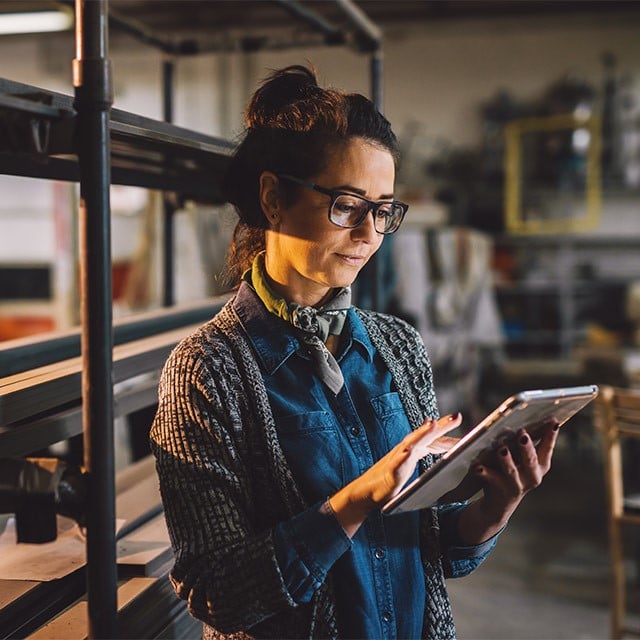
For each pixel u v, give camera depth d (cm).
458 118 823
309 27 240
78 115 104
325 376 118
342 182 110
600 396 291
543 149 792
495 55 812
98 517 108
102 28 104
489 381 714
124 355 155
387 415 121
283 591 103
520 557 408
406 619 118
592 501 497
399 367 127
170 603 134
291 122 113
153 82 844
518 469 112
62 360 159
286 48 249
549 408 106
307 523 105
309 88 116
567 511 478
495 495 117
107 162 106
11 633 114
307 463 114
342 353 122
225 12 782
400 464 99
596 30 794
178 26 801
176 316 209
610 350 655
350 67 827
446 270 616
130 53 841
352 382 122
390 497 102
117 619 111
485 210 804
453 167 812
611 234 810
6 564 129
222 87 838
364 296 236
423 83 824
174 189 186
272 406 115
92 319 105
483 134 815
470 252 635
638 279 795
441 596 123
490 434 101
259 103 119
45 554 133
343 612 114
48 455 226
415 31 819
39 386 127
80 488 114
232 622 106
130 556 135
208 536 106
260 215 121
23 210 770
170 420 111
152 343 174
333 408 118
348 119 111
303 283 119
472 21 807
